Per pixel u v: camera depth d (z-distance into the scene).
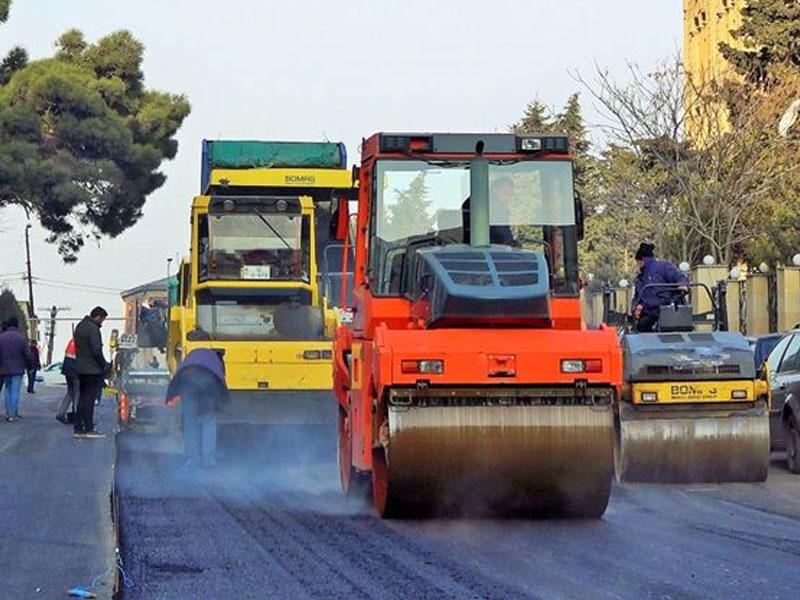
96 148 110.25
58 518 27.16
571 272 28.81
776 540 24.72
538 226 28.89
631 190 95.12
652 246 38.81
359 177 30.55
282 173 53.69
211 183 53.50
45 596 19.38
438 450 25.69
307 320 42.66
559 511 27.52
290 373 40.84
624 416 34.41
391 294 28.12
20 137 105.38
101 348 49.38
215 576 21.27
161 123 118.62
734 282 77.12
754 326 75.38
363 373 28.23
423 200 28.75
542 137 29.06
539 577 20.95
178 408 41.19
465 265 26.73
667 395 34.09
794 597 19.31
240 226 45.00
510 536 25.22
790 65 96.75
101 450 43.62
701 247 92.56
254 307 43.66
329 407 40.88
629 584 20.33
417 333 26.20
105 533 25.12
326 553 23.36
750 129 90.69
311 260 45.00
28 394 94.19
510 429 25.81
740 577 20.88
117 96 116.44
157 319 47.91
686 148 92.56
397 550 23.64
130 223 115.88
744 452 34.12
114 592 19.66
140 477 35.84
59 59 117.38
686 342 34.47
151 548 23.95
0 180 103.19
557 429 25.92
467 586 20.25
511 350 25.91
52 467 37.66
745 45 99.31
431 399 26.00
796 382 37.41
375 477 27.72
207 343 40.75
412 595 19.62
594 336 26.25
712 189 89.81
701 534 25.48
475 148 28.91
